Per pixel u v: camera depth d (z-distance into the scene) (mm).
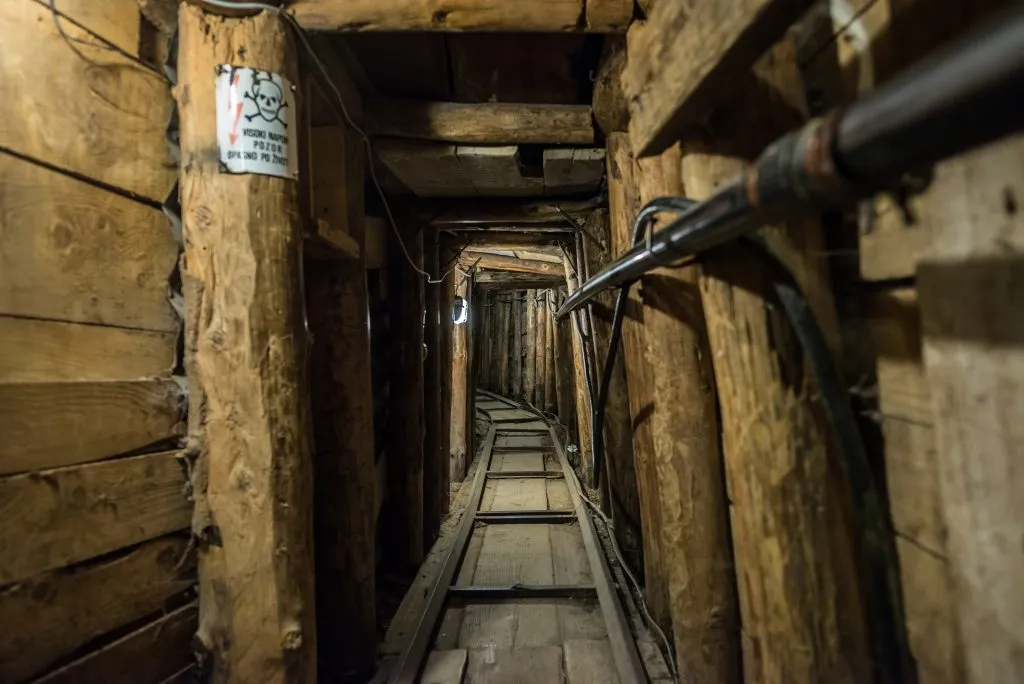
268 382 1268
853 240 873
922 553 765
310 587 1341
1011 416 551
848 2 813
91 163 1094
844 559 923
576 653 2135
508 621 2436
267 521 1257
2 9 944
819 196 574
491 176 2676
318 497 1979
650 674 1966
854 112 489
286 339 1300
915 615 785
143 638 1157
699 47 889
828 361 797
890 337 802
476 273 6012
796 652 921
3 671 898
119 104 1169
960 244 599
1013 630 562
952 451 625
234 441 1248
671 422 1439
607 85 1921
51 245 1003
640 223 1206
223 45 1269
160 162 1267
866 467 775
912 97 413
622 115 1970
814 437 937
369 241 2801
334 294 1988
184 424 1272
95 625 1057
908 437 782
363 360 2039
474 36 1967
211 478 1250
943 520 676
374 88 2230
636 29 1249
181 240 1312
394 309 3189
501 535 3484
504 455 5859
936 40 646
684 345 1426
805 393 941
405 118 2230
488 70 2170
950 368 620
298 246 1354
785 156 586
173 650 1227
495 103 2311
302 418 1337
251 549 1250
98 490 1062
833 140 515
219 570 1254
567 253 4137
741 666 1433
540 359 8562
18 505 922
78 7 1080
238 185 1256
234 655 1247
